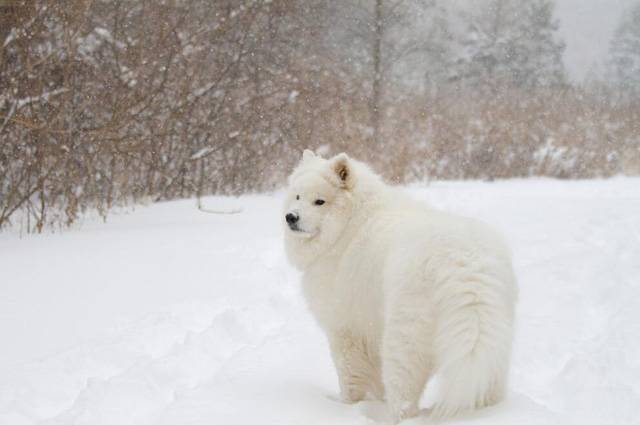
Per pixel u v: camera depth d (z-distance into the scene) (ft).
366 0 81.66
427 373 11.84
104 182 42.80
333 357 14.46
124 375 15.16
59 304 21.07
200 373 16.24
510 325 11.26
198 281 24.31
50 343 17.52
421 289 11.57
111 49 44.57
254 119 52.80
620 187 57.82
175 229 35.12
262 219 38.73
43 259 27.66
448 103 78.07
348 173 14.49
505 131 70.18
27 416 13.53
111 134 40.19
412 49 88.12
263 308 21.44
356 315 13.87
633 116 77.66
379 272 13.23
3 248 30.22
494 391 11.46
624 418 12.48
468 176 67.62
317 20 63.46
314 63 61.21
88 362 16.17
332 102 58.95
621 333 17.21
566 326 18.49
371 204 14.42
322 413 12.50
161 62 46.34
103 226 37.11
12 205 39.70
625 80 144.97
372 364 14.24
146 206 45.24
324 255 14.60
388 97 76.59
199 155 48.06
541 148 70.49
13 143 37.60
